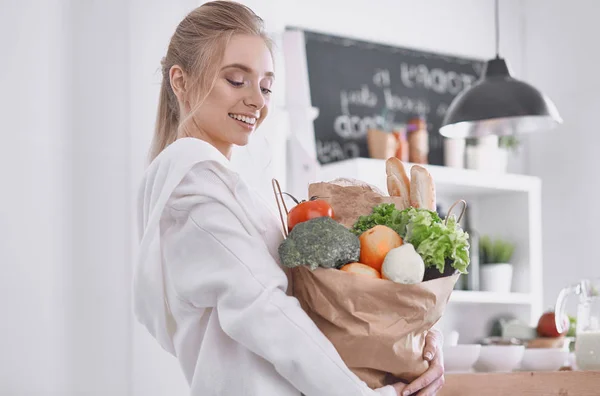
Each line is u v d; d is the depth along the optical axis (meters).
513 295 3.78
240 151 2.31
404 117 3.99
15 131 2.85
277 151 3.13
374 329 1.25
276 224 1.42
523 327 2.56
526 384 1.81
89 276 2.89
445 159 3.96
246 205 1.35
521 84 2.87
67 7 2.96
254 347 1.25
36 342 2.79
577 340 1.98
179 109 1.51
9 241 2.79
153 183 1.38
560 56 4.18
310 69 3.75
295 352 1.24
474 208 4.09
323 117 3.76
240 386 1.30
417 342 1.30
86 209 2.92
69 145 2.92
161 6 3.05
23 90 2.87
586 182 4.01
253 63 1.40
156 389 2.90
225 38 1.40
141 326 2.93
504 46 4.32
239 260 1.27
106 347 2.88
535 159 4.27
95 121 2.96
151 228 1.32
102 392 2.85
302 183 3.26
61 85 2.93
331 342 1.28
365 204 1.38
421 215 1.29
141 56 3.01
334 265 1.28
